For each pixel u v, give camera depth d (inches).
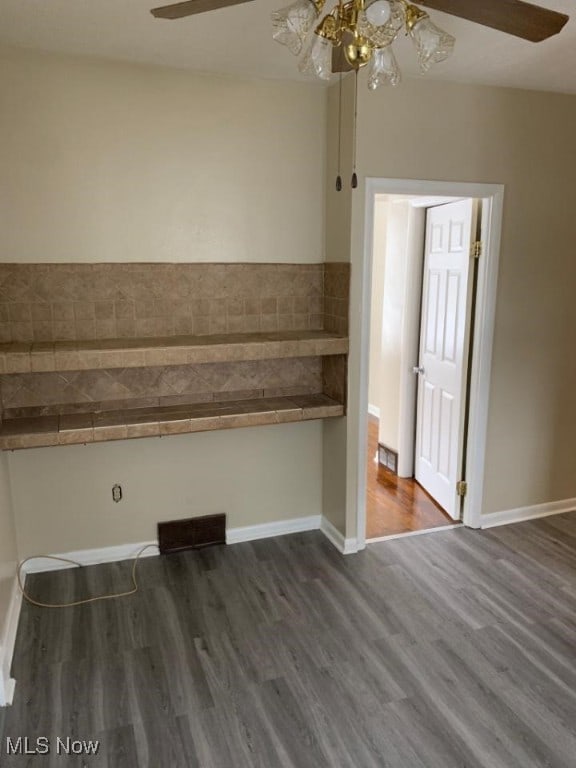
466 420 143.3
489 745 79.7
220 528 136.0
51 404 118.3
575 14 87.8
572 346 145.7
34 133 108.6
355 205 117.3
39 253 112.7
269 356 117.6
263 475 137.7
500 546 136.3
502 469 145.3
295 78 120.4
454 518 149.0
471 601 114.3
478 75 116.3
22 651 98.8
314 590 118.0
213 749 79.0
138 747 79.4
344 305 123.3
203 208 121.8
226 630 105.0
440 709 86.3
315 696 88.9
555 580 121.8
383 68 62.3
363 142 115.0
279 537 140.9
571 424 150.6
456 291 144.2
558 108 130.3
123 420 114.7
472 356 139.6
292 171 127.0
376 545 136.7
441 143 121.3
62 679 92.2
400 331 172.4
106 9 87.7
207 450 131.5
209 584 120.2
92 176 113.3
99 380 120.5
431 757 77.8
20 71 105.9
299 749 79.0
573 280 141.6
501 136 126.4
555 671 94.6
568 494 155.2
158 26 94.0
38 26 94.4
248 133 122.1
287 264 130.3
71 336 117.5
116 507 127.0
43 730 82.0
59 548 124.6
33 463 119.0
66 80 108.5
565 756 78.1
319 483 143.5
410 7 57.2
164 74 114.2
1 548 98.6
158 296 121.7
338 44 60.7
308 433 139.9
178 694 89.2
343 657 97.7
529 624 107.0
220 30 95.7
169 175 118.2
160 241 120.0
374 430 232.8
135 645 100.7
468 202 135.6
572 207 137.3
